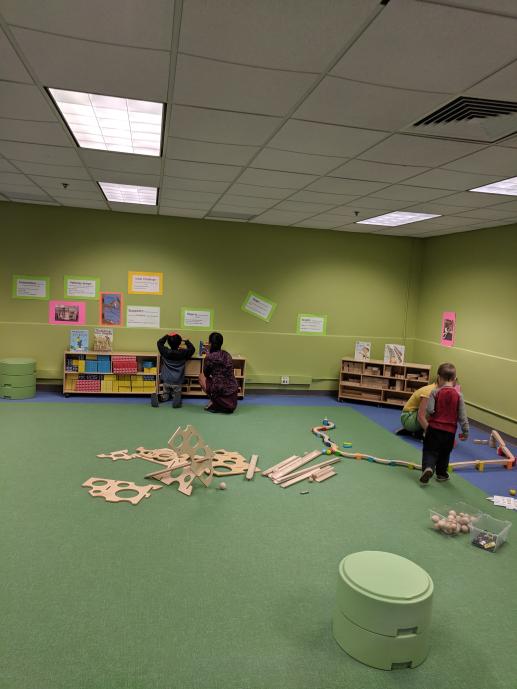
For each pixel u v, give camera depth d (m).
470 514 3.95
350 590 2.36
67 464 4.55
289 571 3.06
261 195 5.41
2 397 6.88
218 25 2.00
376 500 4.20
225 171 4.41
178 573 2.96
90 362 7.15
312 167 4.11
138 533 3.40
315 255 8.04
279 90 2.61
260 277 7.91
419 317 8.40
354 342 8.30
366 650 2.31
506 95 2.52
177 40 2.14
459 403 4.53
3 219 7.03
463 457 5.47
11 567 2.92
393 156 3.67
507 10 1.79
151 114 3.13
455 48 2.07
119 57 2.32
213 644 2.39
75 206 7.10
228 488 4.26
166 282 7.62
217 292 7.80
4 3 1.91
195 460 4.19
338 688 2.18
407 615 2.27
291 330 8.11
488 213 5.63
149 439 5.39
